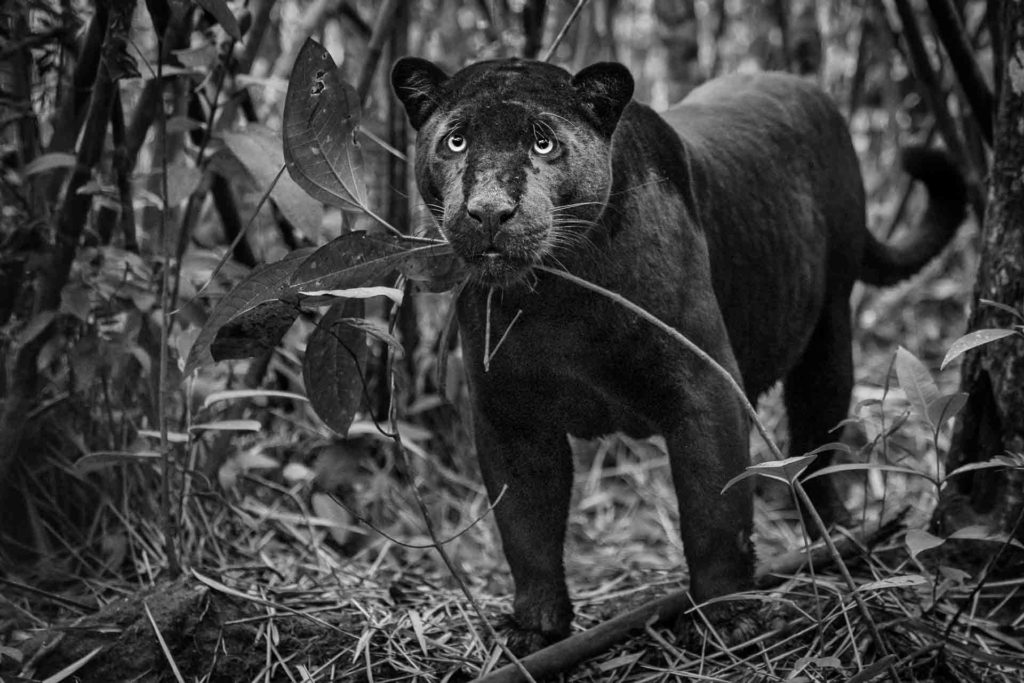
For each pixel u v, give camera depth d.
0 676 5.05
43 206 6.28
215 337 4.85
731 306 6.14
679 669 5.14
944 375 9.98
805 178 6.84
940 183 7.59
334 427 5.41
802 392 7.27
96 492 6.65
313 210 5.90
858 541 6.04
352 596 6.15
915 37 7.47
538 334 5.17
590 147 4.91
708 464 5.28
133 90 7.71
